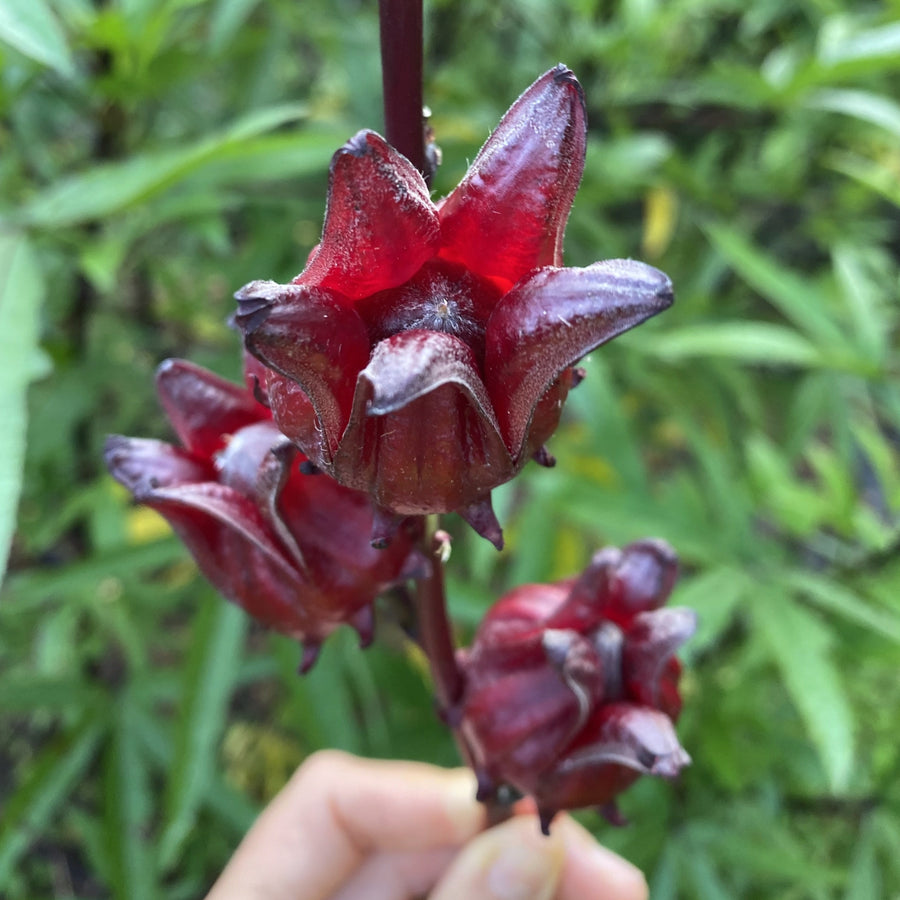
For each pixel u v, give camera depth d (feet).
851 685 0.73
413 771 0.58
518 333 0.24
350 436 0.24
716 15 1.08
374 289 0.26
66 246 0.68
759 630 0.69
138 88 0.69
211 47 0.70
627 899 0.55
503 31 1.01
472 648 0.40
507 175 0.25
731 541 0.68
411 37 0.28
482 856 0.49
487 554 0.67
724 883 0.74
